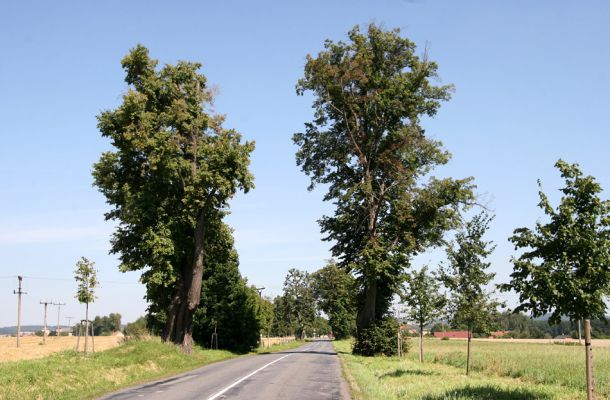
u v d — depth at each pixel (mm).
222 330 50531
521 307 12242
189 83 35812
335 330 119875
